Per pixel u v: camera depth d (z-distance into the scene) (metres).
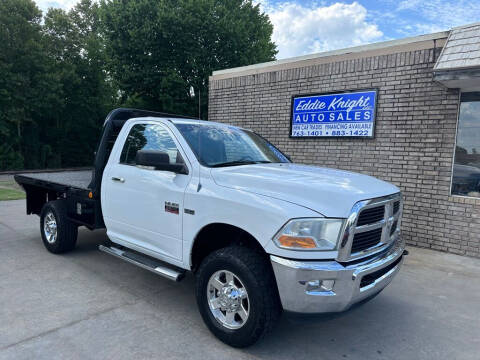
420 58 6.23
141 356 2.93
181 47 19.86
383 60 6.64
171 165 3.58
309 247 2.72
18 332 3.21
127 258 4.09
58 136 26.98
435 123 6.18
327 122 7.41
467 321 3.76
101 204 4.55
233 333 3.05
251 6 23.02
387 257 3.13
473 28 5.54
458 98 5.93
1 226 7.27
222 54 20.72
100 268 4.94
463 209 5.99
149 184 3.85
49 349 2.96
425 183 6.35
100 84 27.39
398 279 4.91
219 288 3.18
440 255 6.02
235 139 4.30
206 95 20.62
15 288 4.19
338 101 7.21
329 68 7.34
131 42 19.88
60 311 3.65
